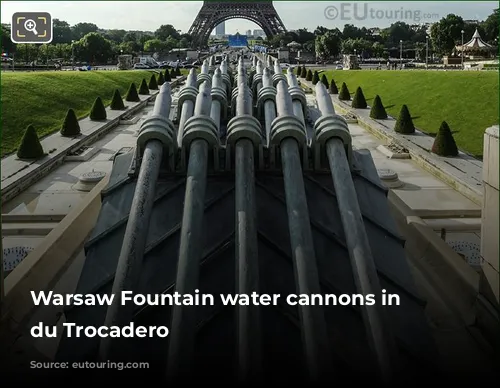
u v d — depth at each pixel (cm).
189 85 1516
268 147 1114
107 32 18362
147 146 1052
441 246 1173
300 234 820
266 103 1475
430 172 2600
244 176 955
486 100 3847
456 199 2147
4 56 9025
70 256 1212
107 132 3809
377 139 3547
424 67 8481
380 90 5472
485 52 9306
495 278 809
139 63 9681
